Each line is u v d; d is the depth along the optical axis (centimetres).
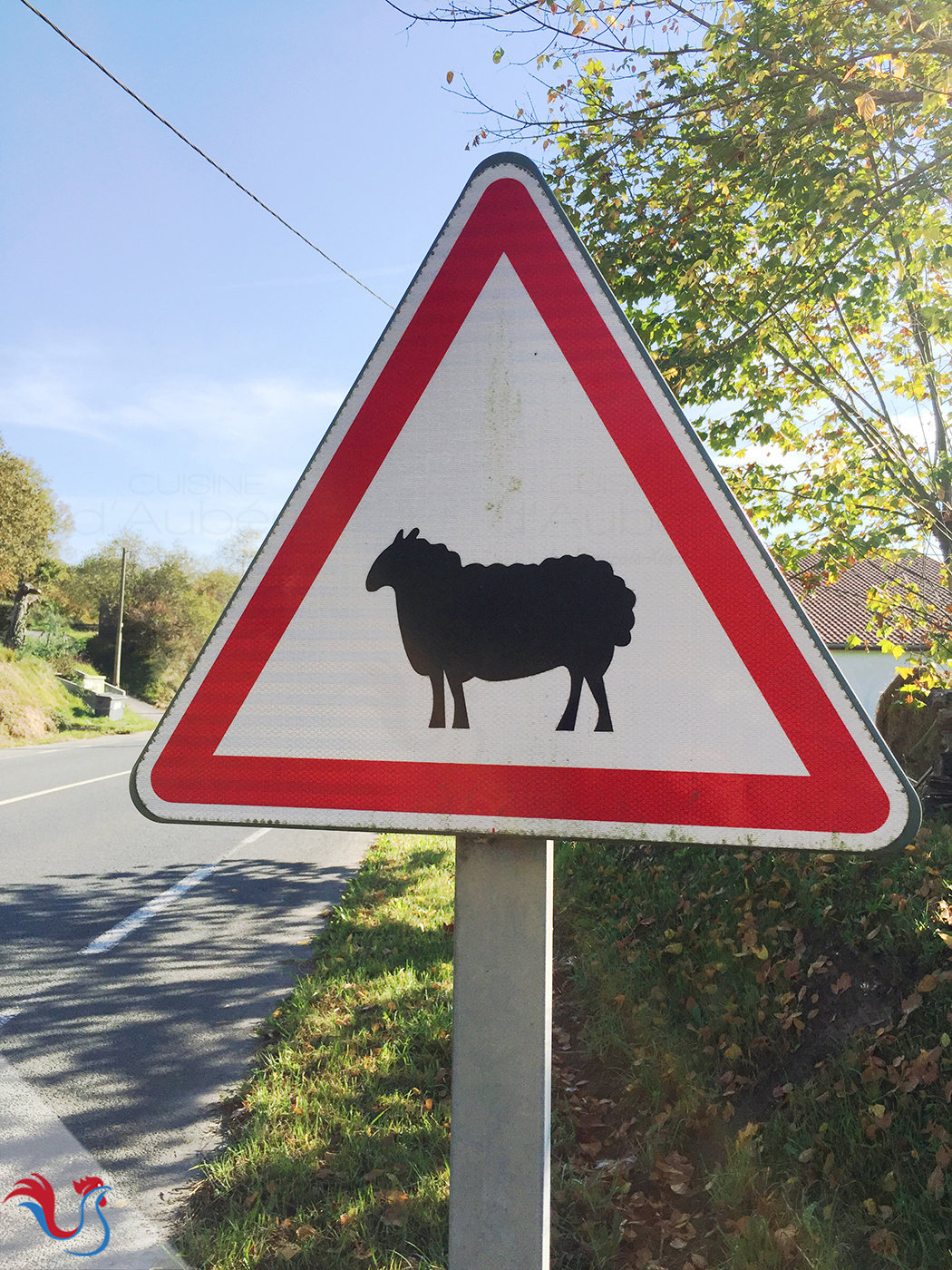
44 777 1432
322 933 561
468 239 109
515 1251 102
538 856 103
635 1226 260
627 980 401
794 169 474
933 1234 226
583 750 100
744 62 478
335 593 107
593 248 536
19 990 466
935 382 581
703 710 98
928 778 450
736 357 521
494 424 106
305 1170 281
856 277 530
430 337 108
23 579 3394
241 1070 369
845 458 569
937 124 483
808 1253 229
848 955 324
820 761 95
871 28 486
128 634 5009
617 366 104
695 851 491
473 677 102
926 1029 279
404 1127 304
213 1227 258
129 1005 443
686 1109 305
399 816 103
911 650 539
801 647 96
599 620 101
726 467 603
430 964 467
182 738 108
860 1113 265
